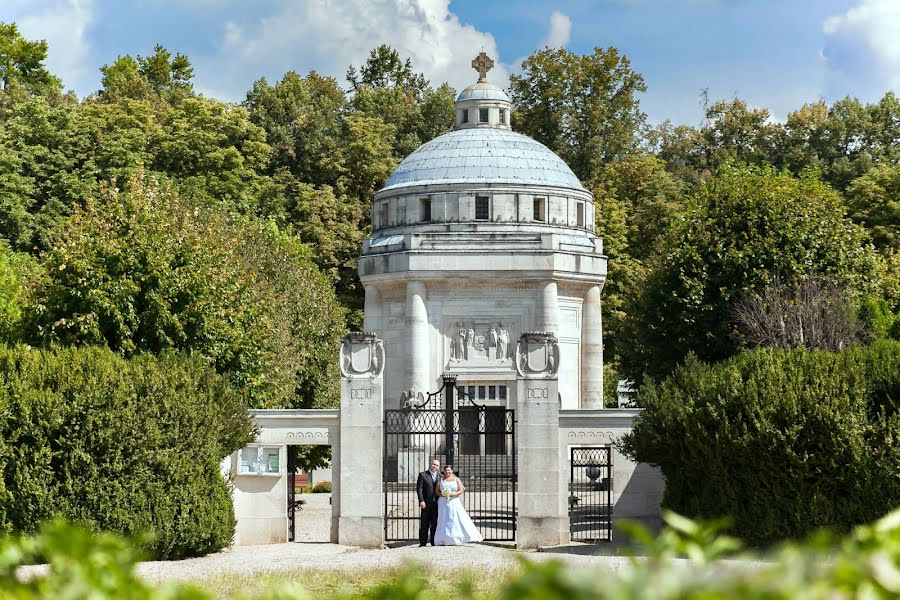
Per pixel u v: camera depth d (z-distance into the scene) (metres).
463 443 72.00
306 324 67.56
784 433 33.28
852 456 32.53
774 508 33.69
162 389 35.12
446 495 38.19
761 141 111.44
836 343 55.88
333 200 102.00
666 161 114.75
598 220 94.88
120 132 91.94
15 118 90.06
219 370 49.31
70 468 33.47
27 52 111.31
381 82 132.88
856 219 92.62
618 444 38.00
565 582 6.72
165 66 128.62
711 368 38.47
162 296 47.44
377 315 75.50
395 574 27.48
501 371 72.69
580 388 76.50
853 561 6.90
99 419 33.59
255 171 104.62
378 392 38.34
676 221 68.38
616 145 109.69
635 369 71.19
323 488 78.00
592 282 76.25
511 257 72.50
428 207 77.19
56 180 88.00
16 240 84.44
